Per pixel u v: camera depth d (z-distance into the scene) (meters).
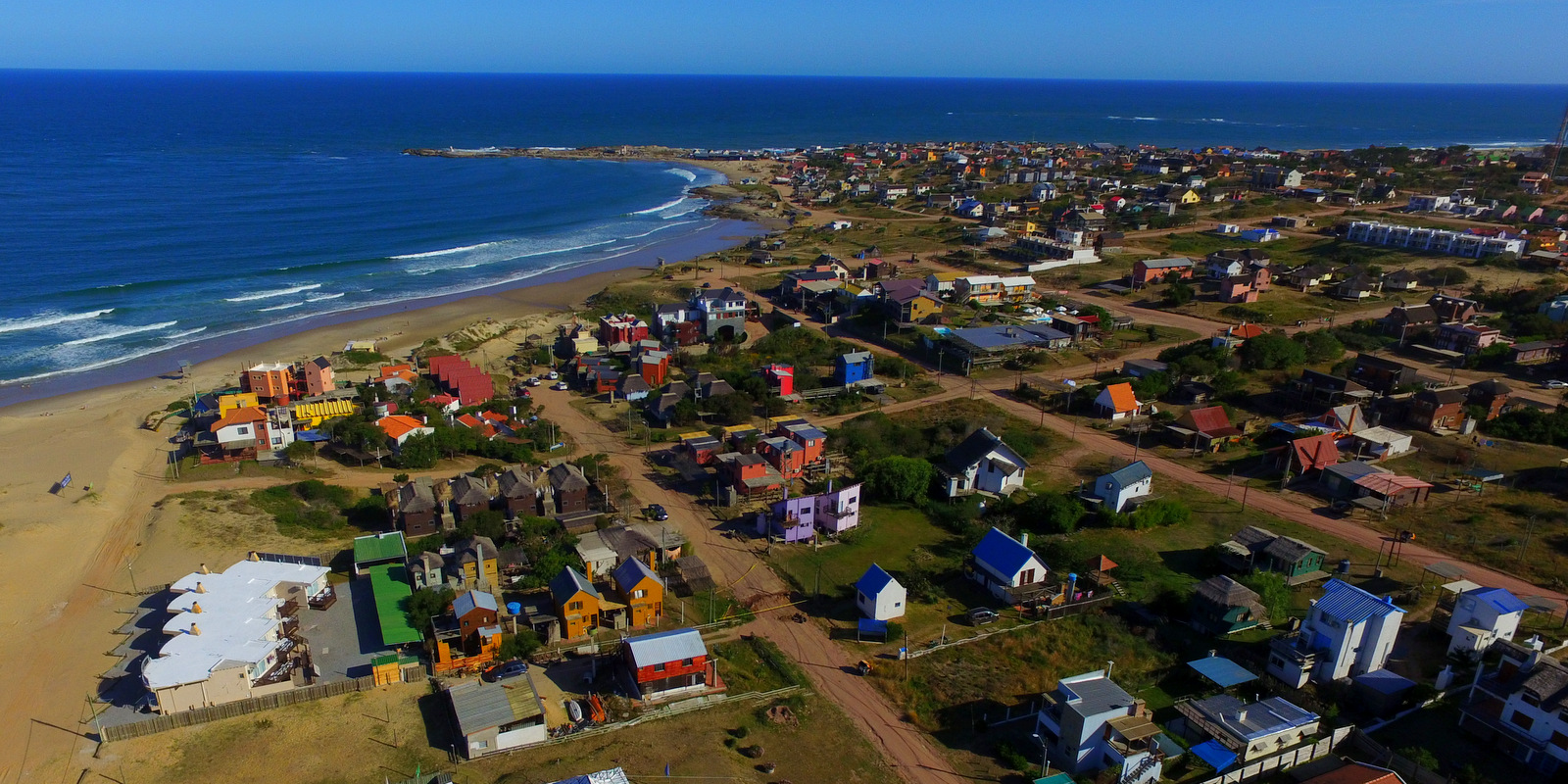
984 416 93.81
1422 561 66.94
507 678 51.88
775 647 57.31
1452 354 111.31
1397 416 92.50
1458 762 46.91
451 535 68.19
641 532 68.44
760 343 119.50
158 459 84.19
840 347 118.69
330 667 54.00
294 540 69.06
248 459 83.38
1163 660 55.91
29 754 46.78
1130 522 72.31
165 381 106.00
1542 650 55.25
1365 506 75.12
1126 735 45.81
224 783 44.78
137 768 45.75
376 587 60.62
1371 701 51.31
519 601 60.91
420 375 105.31
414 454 82.38
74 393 102.38
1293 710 48.62
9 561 64.81
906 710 51.72
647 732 49.22
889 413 97.31
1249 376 106.06
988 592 63.94
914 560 68.44
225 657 51.31
